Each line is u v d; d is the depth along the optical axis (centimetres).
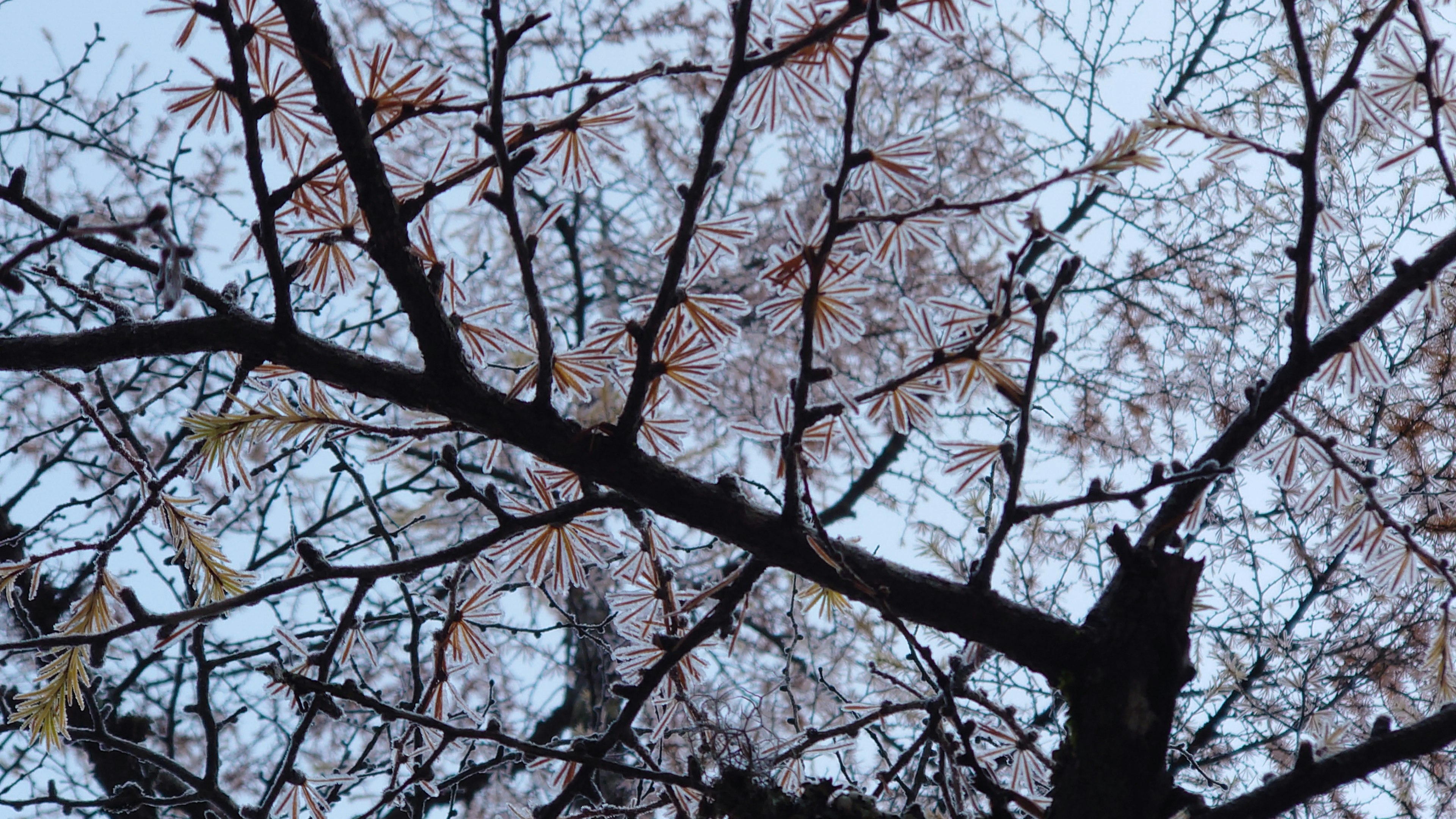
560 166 201
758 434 192
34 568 200
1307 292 190
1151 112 190
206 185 573
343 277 207
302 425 193
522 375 188
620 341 194
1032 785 227
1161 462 176
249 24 163
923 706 223
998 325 175
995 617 185
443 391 186
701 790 192
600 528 213
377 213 176
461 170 196
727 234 190
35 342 185
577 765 224
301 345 187
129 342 186
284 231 196
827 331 184
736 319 616
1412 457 297
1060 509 180
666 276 171
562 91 190
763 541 186
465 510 550
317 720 505
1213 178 500
